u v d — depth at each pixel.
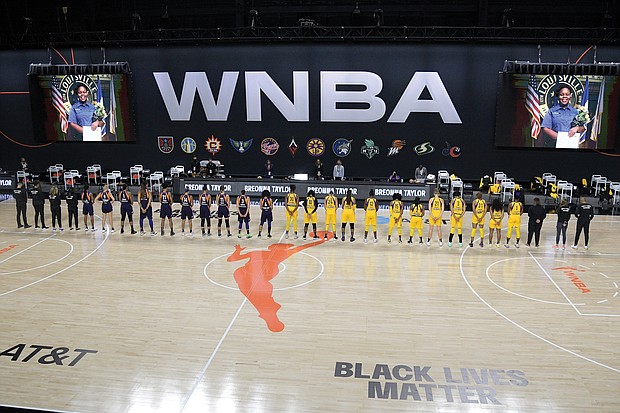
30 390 8.41
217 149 24.95
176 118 24.88
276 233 17.58
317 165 23.62
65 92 25.11
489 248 16.06
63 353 9.56
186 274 13.66
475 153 23.48
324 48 23.33
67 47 25.11
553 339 10.19
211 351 9.66
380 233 17.66
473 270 14.07
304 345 9.89
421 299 12.09
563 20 22.39
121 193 17.42
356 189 22.31
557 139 22.42
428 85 23.06
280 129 24.39
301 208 21.23
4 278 13.38
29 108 25.98
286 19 23.62
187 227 18.31
